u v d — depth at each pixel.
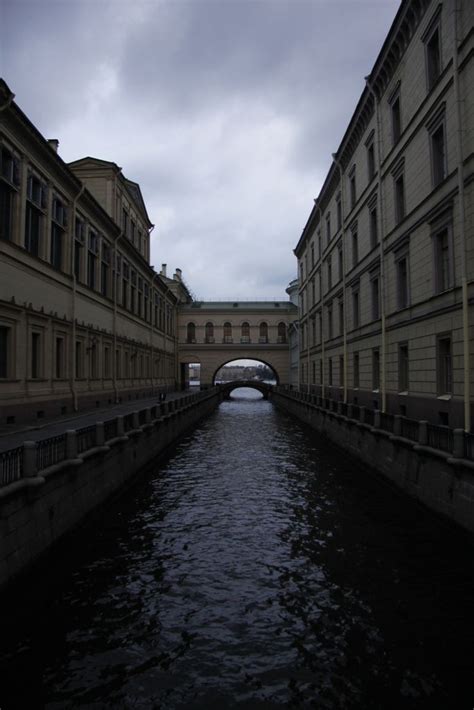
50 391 19.52
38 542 7.89
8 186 16.09
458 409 12.62
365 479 15.38
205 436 27.39
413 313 16.09
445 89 13.42
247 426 32.94
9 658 5.69
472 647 5.88
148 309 41.91
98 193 31.59
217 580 7.82
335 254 29.20
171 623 6.49
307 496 13.20
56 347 20.36
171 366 55.12
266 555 8.88
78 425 16.16
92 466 10.84
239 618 6.61
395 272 17.97
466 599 7.06
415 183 15.84
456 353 12.81
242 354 60.12
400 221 17.14
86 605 6.99
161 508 12.15
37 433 13.79
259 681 5.30
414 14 15.52
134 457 15.09
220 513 11.66
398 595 7.21
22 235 16.92
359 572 8.05
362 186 22.72
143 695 5.08
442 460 9.98
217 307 62.12
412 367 16.16
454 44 12.57
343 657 5.71
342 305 28.09
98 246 26.77
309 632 6.24
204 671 5.47
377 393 20.19
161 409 20.84
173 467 17.78
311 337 39.25
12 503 7.03
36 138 17.28
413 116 15.81
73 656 5.74
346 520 10.98
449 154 13.26
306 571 8.13
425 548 9.13
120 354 31.77
